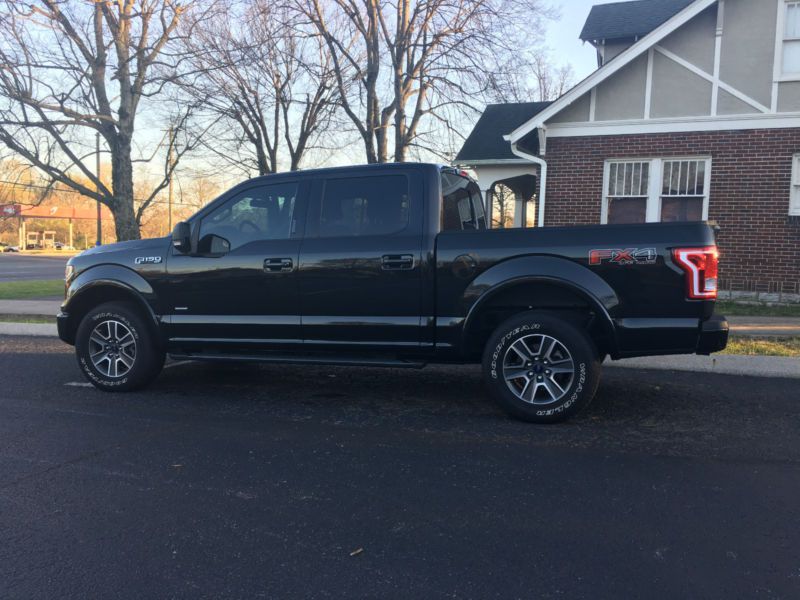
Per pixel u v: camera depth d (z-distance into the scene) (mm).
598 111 13117
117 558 3057
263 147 19562
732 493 3779
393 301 5312
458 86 14594
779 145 12070
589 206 13320
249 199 5844
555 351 5039
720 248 12578
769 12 11961
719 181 12484
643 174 13023
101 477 4078
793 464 4250
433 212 5285
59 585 2820
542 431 4988
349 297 5418
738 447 4594
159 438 4863
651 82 12742
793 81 11891
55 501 3711
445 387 6566
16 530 3348
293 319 5598
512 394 5121
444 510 3566
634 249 4762
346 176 5559
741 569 2910
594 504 3633
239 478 4059
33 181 18094
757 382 6707
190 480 4027
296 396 6188
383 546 3158
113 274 6152
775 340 8703
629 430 5000
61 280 23719
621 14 16891
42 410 5668
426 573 2904
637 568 2928
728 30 12227
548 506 3609
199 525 3400
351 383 6766
